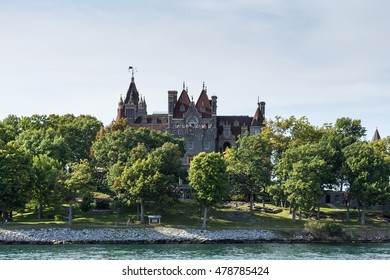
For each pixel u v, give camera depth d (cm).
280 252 11950
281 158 17262
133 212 15925
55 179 14400
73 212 15700
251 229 14350
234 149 18238
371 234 14612
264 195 17050
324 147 16938
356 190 15650
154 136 17700
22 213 15712
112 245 13075
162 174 14938
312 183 15012
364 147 16450
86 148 19825
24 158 14212
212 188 14412
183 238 13812
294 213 15525
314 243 13888
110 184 15338
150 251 11956
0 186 13388
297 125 19112
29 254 11175
